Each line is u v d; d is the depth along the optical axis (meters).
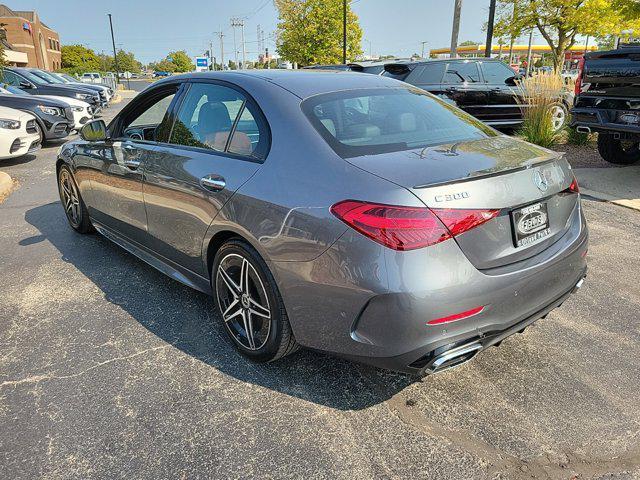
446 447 2.26
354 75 3.35
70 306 3.62
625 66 6.01
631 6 14.59
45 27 75.50
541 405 2.52
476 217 2.17
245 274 2.74
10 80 15.70
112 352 3.03
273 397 2.61
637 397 2.57
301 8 37.38
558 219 2.64
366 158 2.38
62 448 2.28
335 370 2.84
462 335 2.19
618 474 2.09
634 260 4.26
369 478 2.10
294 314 2.46
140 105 3.98
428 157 2.39
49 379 2.77
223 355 2.99
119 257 4.56
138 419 2.46
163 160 3.30
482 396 2.60
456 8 18.27
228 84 3.10
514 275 2.28
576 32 22.66
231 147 2.89
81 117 13.19
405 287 2.07
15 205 6.53
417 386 2.69
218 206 2.79
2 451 2.26
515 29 23.53
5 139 9.16
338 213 2.20
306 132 2.55
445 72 9.38
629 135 6.23
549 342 3.08
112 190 4.01
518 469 2.13
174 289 3.88
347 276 2.18
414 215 2.07
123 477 2.12
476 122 3.18
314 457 2.21
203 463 2.19
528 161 2.44
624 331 3.18
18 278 4.12
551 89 8.45
